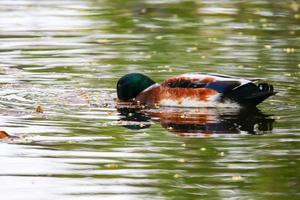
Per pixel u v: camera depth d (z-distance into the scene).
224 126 14.98
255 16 26.48
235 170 12.49
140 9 27.80
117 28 24.41
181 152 13.34
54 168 12.53
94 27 24.48
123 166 12.62
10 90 17.44
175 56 20.53
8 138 14.02
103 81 18.36
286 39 22.61
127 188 11.72
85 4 28.86
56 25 24.80
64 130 14.57
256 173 12.34
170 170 12.47
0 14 26.66
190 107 16.45
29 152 13.27
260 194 11.54
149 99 16.86
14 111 15.80
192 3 29.03
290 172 12.40
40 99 16.80
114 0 29.78
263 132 14.52
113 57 20.52
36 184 11.84
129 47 21.67
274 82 17.98
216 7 28.19
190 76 16.72
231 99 16.27
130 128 14.80
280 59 20.06
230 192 11.62
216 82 16.42
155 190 11.66
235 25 24.84
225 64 19.56
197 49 21.38
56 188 11.70
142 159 12.98
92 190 11.62
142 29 24.23
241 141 13.99
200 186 11.84
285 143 13.85
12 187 11.75
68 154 13.17
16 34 23.39
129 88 16.94
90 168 12.53
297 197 11.48
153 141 13.97
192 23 25.27
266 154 13.25
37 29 24.12
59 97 16.97
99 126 14.92
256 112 15.95
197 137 14.23
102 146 13.63
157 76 18.56
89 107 16.31
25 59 20.27
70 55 20.72
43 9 27.67
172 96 16.64
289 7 28.11
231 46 21.67
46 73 18.94
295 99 16.81
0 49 21.38
